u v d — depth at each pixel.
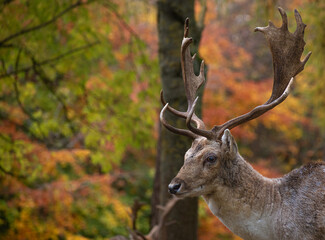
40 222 12.68
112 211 17.22
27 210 12.40
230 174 4.95
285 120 16.70
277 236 5.05
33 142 12.12
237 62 18.20
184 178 4.82
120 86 12.06
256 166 15.41
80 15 10.98
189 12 8.77
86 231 16.34
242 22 21.16
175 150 8.49
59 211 12.45
